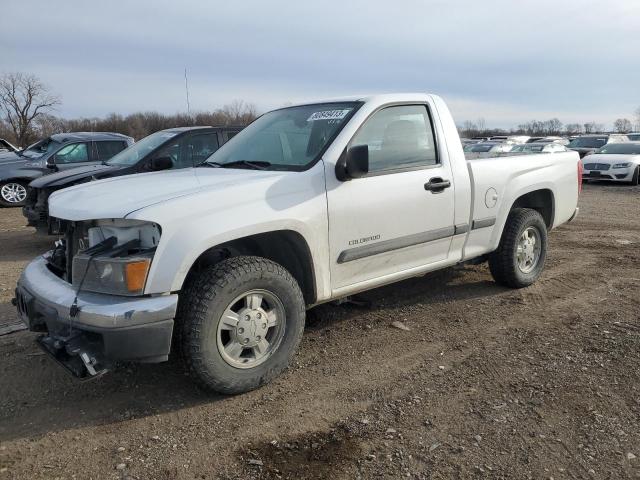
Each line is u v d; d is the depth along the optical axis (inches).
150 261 121.0
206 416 129.3
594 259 275.4
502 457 110.9
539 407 129.3
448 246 187.3
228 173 154.9
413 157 174.7
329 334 177.6
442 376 146.8
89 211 129.6
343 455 112.8
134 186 143.9
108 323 117.0
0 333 179.2
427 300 209.8
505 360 155.1
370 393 138.7
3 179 491.8
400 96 175.2
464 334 175.8
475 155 241.3
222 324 130.4
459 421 124.3
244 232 132.2
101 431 123.8
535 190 223.3
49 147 510.9
